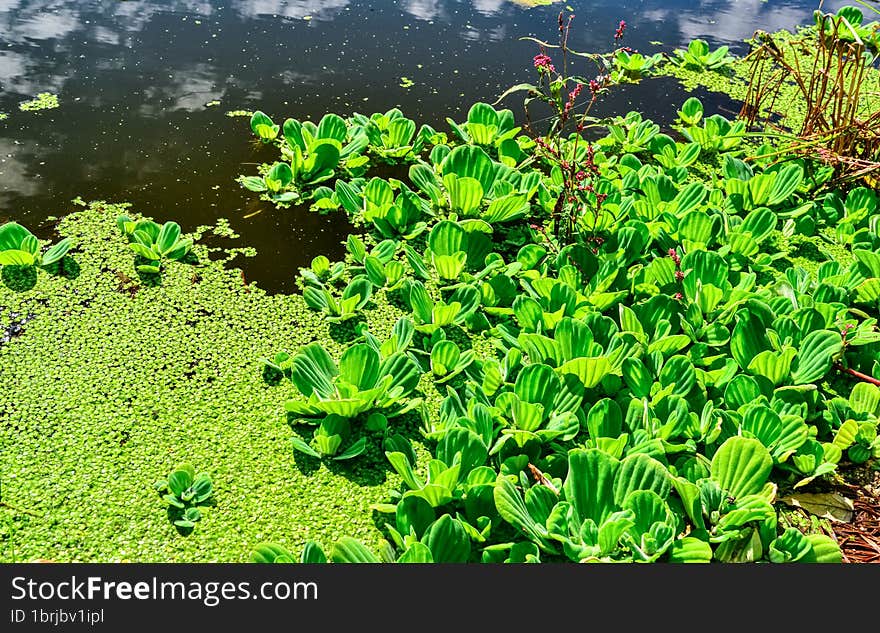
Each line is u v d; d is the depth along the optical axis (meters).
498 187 4.02
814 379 2.82
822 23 4.37
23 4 6.48
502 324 3.08
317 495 2.37
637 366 2.75
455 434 2.41
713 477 2.39
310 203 4.03
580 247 3.46
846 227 3.98
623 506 2.21
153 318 3.06
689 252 3.40
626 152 4.79
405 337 2.93
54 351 2.82
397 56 6.04
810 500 2.47
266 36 6.26
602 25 7.24
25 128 4.41
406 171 4.45
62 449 2.43
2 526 2.17
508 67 5.96
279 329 3.08
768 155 4.45
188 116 4.76
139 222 3.49
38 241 3.28
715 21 7.68
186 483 2.29
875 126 4.23
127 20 6.35
